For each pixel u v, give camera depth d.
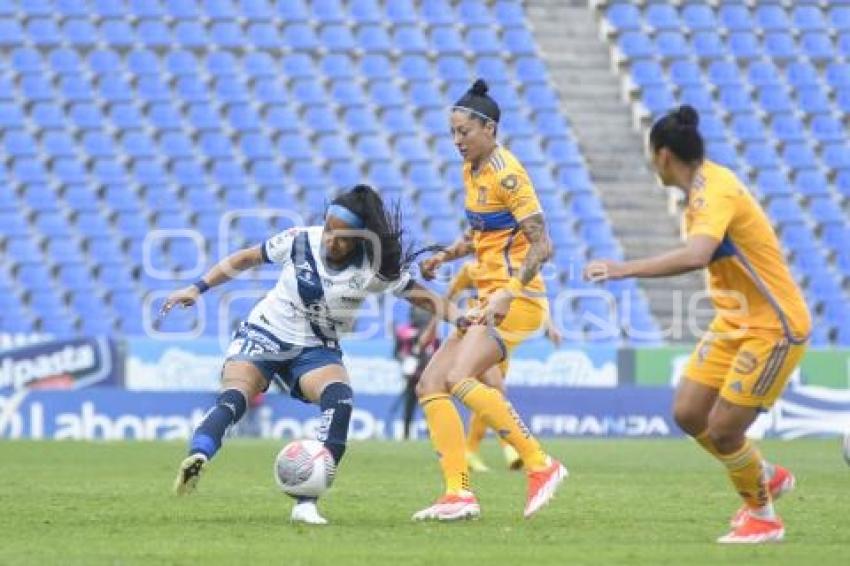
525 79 91.00
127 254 77.38
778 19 96.06
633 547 23.64
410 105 88.31
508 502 32.97
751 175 87.62
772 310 23.77
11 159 80.94
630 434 69.31
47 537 24.55
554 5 95.69
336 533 25.33
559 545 23.88
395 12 93.06
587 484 38.91
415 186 83.62
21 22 87.44
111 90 85.50
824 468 47.06
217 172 82.56
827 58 94.62
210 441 26.30
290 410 68.00
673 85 91.06
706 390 24.58
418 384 28.59
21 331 73.50
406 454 52.56
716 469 45.97
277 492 34.72
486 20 93.94
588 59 93.19
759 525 24.83
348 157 84.50
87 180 80.69
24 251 76.81
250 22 90.38
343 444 27.27
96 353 66.25
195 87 86.62
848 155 89.69
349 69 89.62
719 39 94.19
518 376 68.75
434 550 22.91
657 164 24.02
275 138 85.00
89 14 88.44
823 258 83.56
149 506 30.80
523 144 87.38
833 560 21.95
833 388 70.69
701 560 21.84
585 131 89.31
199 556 21.88
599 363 69.50
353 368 68.12
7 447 55.56
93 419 65.75
